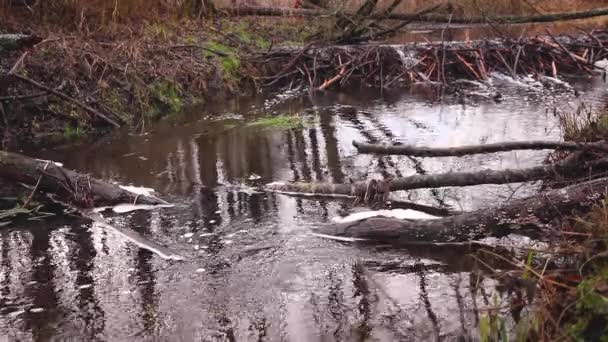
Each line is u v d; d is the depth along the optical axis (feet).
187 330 10.16
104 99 25.85
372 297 10.93
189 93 29.73
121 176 18.60
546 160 17.53
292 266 12.26
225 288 11.49
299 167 19.06
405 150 15.44
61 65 25.43
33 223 14.87
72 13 30.73
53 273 12.24
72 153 21.52
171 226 14.53
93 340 9.95
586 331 7.93
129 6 33.58
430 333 9.73
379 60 34.96
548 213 12.46
